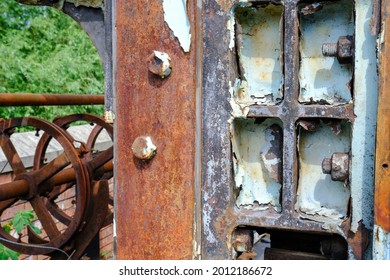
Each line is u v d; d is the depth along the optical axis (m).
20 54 5.94
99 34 1.29
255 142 1.03
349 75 0.98
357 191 0.95
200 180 1.02
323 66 0.99
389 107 0.90
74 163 1.93
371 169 0.94
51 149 2.68
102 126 2.43
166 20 1.01
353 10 0.96
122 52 1.04
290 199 0.98
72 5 1.30
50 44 6.45
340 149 0.98
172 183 1.02
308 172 1.00
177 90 1.01
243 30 1.02
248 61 1.03
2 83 5.57
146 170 1.04
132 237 1.05
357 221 0.95
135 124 1.04
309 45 1.00
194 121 1.01
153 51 1.02
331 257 1.03
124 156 1.05
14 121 2.04
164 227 1.03
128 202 1.05
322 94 0.99
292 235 1.09
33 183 1.99
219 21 1.00
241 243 1.02
